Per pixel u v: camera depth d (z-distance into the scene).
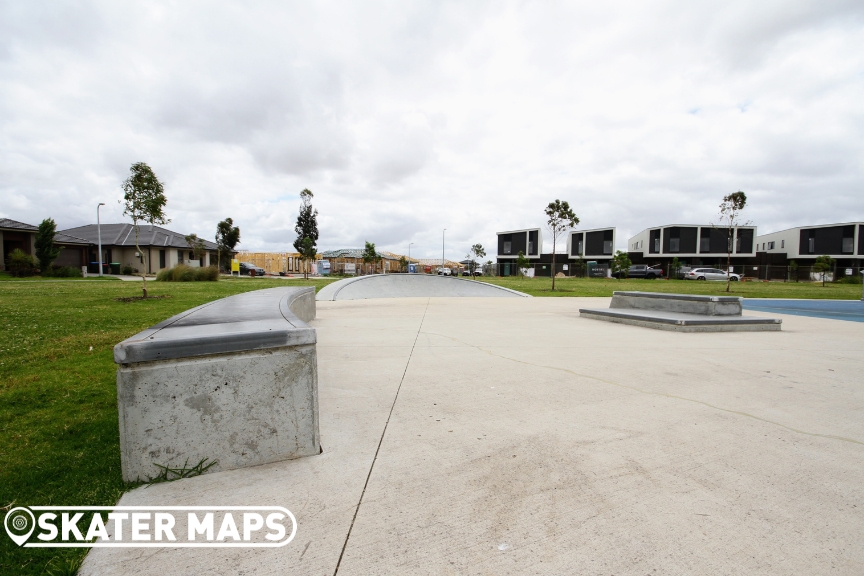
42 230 24.94
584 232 54.47
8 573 1.54
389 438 2.61
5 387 3.66
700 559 1.56
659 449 2.46
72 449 2.51
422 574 1.50
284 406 2.32
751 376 4.07
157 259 34.66
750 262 46.50
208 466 2.20
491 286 17.45
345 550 1.63
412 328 7.19
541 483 2.09
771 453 2.42
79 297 11.44
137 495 2.01
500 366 4.43
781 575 1.48
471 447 2.49
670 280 36.28
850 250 41.75
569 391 3.56
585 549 1.62
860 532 1.72
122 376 2.05
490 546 1.64
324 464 2.29
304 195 42.41
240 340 2.21
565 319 8.59
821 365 4.56
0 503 1.97
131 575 1.53
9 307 8.89
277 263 51.16
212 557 1.60
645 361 4.70
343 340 5.98
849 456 2.39
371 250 48.47
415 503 1.93
